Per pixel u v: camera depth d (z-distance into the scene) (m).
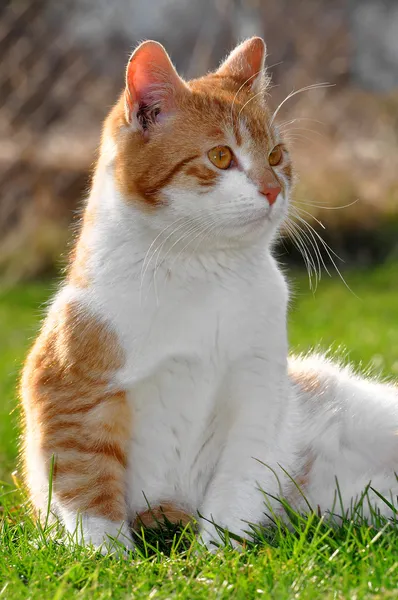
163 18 23.48
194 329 5.96
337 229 18.97
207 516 6.14
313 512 5.93
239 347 6.07
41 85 21.23
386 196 19.80
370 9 23.34
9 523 6.43
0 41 21.36
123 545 5.70
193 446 6.29
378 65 23.41
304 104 20.56
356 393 7.25
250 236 6.09
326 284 17.58
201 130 6.10
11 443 9.03
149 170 6.03
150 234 6.04
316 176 19.44
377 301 16.11
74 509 5.99
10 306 16.97
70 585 4.96
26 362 6.93
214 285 6.06
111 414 5.96
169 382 6.05
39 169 19.72
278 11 21.66
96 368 5.93
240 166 6.12
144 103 6.19
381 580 4.77
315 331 13.84
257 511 6.16
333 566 5.04
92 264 6.11
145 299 5.93
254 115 6.38
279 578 4.87
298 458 6.80
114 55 22.61
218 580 4.94
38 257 19.19
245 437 6.17
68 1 22.72
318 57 21.64
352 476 6.81
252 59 6.88
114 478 6.04
